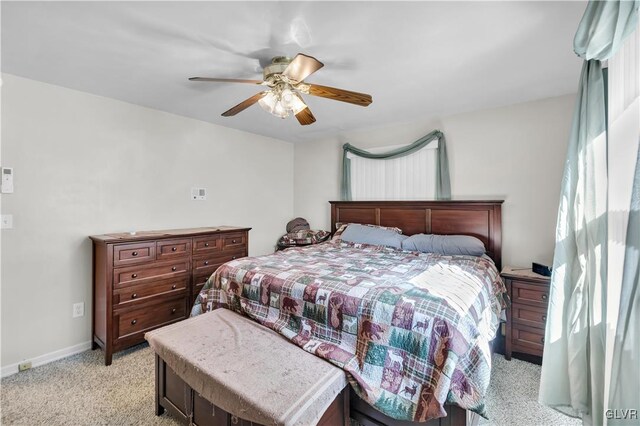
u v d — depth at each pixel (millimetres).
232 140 3801
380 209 3666
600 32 1096
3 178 2164
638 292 932
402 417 1369
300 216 4621
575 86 2451
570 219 1582
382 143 3752
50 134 2373
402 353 1462
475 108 3018
